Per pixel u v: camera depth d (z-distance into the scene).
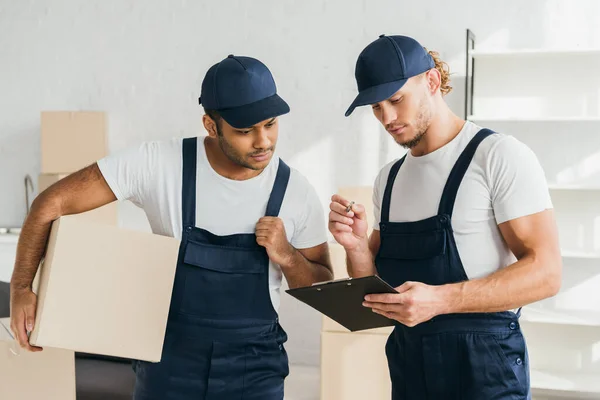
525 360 1.70
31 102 4.71
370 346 3.42
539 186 1.63
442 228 1.72
